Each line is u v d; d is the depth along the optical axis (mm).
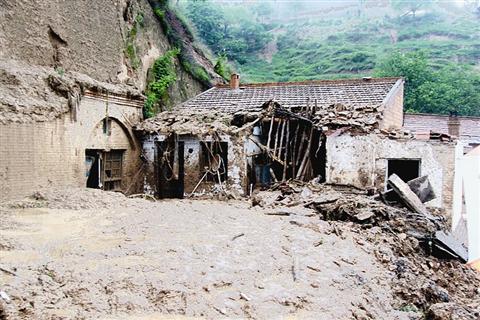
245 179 17328
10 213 10719
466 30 68188
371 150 15578
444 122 25891
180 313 5250
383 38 68875
